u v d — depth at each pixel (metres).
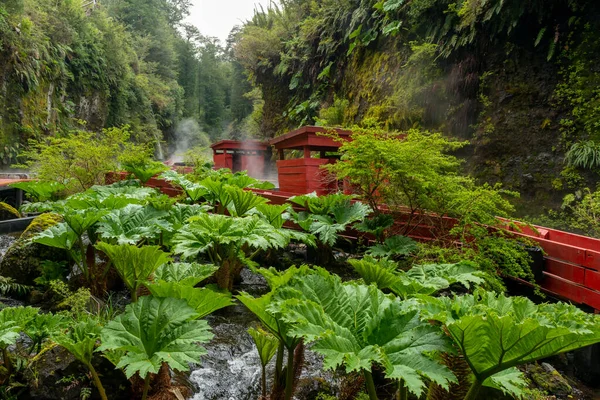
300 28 14.96
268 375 2.39
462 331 1.30
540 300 3.48
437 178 3.85
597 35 6.25
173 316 1.73
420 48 8.36
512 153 7.05
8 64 14.54
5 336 1.75
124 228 3.27
